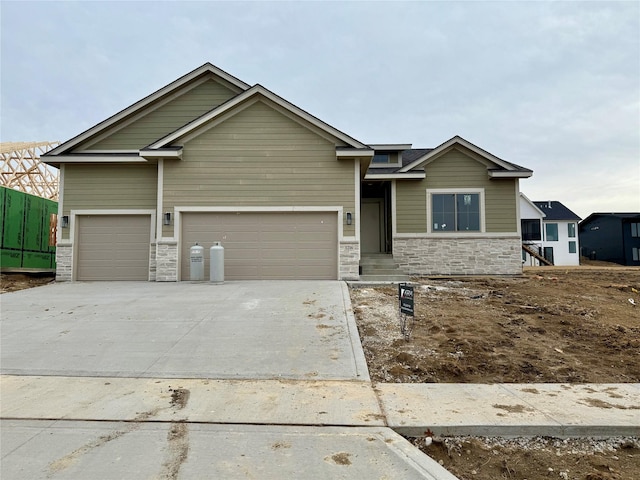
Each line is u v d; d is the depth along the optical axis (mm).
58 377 5070
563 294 9742
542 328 6855
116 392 4598
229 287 10383
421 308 8117
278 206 12016
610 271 18438
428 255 14938
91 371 5242
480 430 3686
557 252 41500
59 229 12664
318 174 12078
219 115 12047
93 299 9047
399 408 4117
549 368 5340
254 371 5215
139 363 5488
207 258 11992
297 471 3035
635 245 41219
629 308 8406
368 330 6766
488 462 3328
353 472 3025
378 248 17297
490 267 14773
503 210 14891
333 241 12016
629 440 3639
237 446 3404
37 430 3701
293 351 5867
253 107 12141
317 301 8570
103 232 12797
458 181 15078
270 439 3521
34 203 15812
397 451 3316
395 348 5973
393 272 13164
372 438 3527
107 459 3207
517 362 5512
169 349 5977
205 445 3420
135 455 3262
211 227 12078
